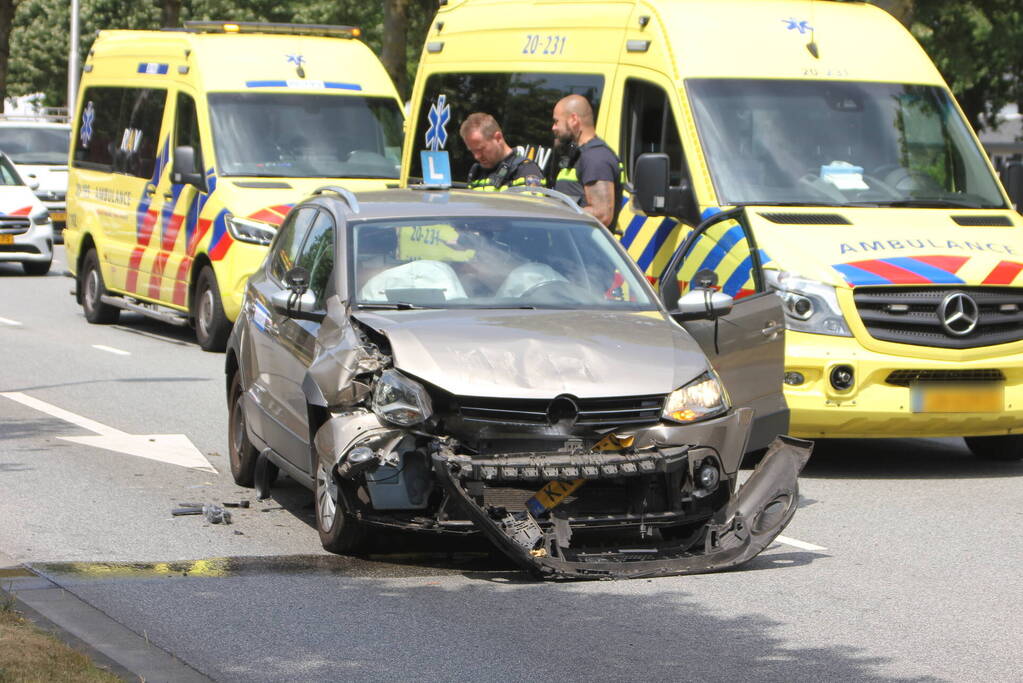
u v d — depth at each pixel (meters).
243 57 51.59
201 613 19.89
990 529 25.70
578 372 21.72
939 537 25.05
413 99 44.41
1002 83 118.50
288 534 24.59
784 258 30.09
